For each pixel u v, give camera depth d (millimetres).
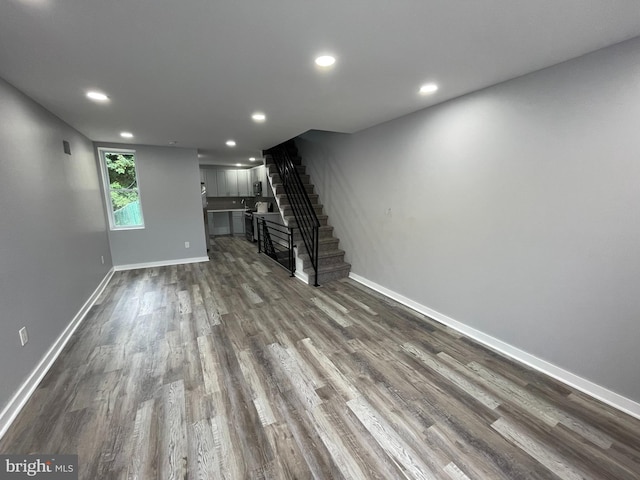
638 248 1705
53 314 2486
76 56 1732
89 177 4027
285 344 2623
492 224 2477
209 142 4660
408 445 1586
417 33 1542
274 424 1718
